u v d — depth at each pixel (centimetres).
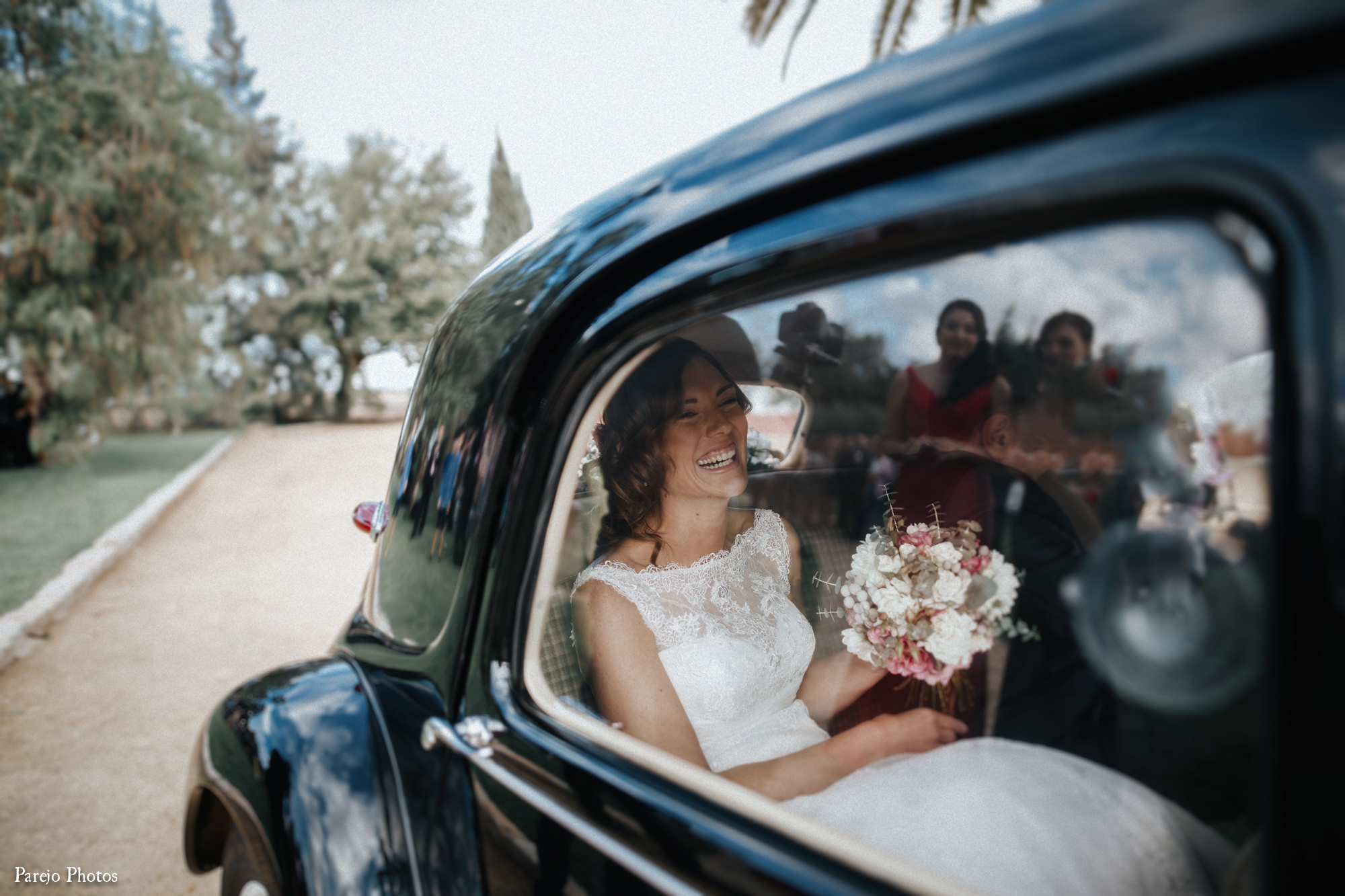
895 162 67
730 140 88
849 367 128
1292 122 47
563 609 114
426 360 134
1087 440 96
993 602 115
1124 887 93
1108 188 54
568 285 96
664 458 135
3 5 1291
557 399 97
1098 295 74
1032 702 113
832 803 109
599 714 115
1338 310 45
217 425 2527
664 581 134
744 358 139
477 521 105
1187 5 53
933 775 109
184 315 1512
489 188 3375
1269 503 49
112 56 1409
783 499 177
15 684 407
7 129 1288
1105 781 103
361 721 116
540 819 88
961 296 90
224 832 161
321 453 1794
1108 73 54
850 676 148
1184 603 88
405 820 105
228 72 3084
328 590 599
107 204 1355
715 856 71
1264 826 49
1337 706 46
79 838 264
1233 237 50
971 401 111
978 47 66
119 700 385
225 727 133
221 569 670
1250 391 70
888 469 139
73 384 1375
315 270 3152
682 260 85
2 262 1315
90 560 659
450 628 108
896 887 64
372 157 3189
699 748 122
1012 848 96
